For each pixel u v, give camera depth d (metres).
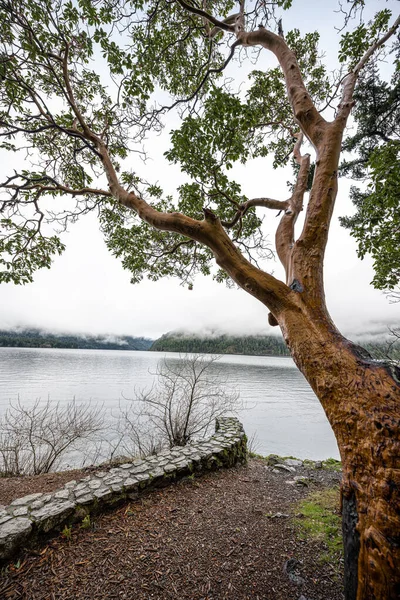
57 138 5.30
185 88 5.00
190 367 7.55
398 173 3.74
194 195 4.64
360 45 3.62
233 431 5.58
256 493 3.81
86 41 3.88
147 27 4.08
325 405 1.43
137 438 6.40
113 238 6.20
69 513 2.79
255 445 12.00
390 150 3.89
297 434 14.02
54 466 6.22
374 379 1.29
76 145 5.19
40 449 5.95
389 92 6.04
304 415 18.64
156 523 2.94
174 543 2.60
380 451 1.14
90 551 2.48
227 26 3.41
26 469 5.48
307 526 2.90
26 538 2.45
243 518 3.08
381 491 1.10
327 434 14.22
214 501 3.50
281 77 5.05
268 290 1.89
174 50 4.58
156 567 2.28
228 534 2.76
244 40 3.11
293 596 1.98
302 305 1.76
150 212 2.83
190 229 2.29
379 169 3.90
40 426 6.11
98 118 5.14
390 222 4.77
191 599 1.97
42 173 4.79
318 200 1.99
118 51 3.82
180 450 4.57
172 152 3.48
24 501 2.93
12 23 3.34
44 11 3.46
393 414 1.17
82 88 4.83
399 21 2.83
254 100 5.24
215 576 2.18
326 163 2.06
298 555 2.42
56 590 2.06
